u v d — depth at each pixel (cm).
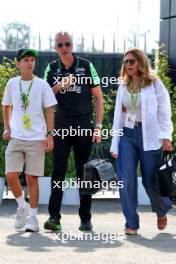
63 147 862
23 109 853
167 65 1303
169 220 986
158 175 845
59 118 862
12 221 957
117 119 848
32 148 855
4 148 1192
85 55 1381
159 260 696
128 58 837
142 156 848
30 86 851
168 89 1264
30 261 684
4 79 1195
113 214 1055
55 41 862
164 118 849
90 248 755
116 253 729
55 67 873
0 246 760
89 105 868
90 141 870
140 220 990
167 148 848
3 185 1160
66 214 1045
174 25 1330
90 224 880
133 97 837
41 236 827
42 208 1106
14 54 1391
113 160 1189
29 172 858
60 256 710
